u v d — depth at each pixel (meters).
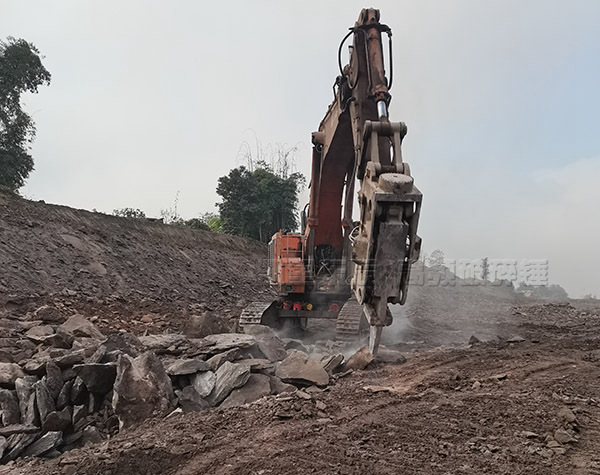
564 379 6.37
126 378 5.45
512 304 25.06
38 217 18.14
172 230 26.31
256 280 27.09
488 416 4.91
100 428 5.43
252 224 38.75
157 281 18.92
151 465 3.99
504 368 7.15
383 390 6.00
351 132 10.21
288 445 4.30
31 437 4.93
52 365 5.80
